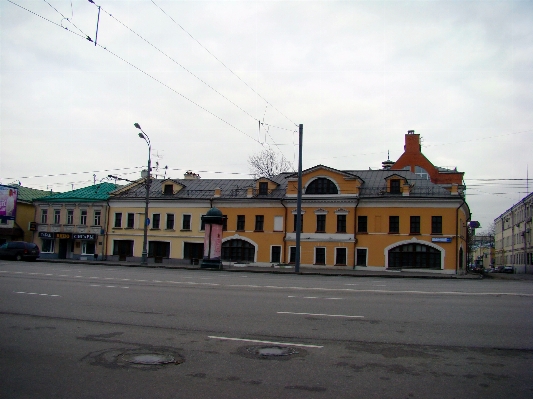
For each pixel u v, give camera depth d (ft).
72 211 164.66
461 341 27.76
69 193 171.32
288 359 23.26
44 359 22.88
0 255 135.85
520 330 31.04
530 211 208.64
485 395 18.66
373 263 128.98
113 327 30.63
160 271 98.73
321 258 134.41
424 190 130.82
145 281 65.82
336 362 22.85
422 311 38.65
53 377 20.11
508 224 264.31
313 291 54.85
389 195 130.31
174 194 154.71
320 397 18.06
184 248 148.97
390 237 128.26
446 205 124.77
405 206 127.95
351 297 48.60
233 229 144.25
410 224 127.24
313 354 24.30
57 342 26.32
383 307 40.86
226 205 146.00
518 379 20.75
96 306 39.37
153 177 170.71
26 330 29.50
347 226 132.36
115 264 126.93
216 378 20.16
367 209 131.75
